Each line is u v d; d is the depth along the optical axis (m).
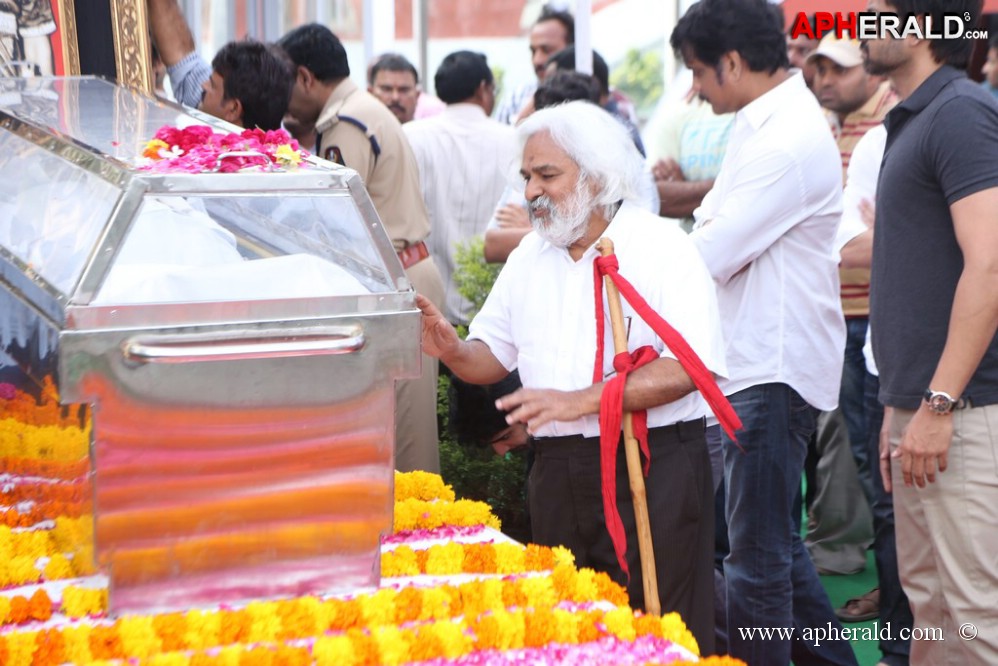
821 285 3.84
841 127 5.79
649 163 6.37
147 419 2.20
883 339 3.44
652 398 2.88
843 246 4.66
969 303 3.12
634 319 3.01
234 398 2.25
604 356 3.01
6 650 2.05
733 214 3.72
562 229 2.97
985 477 3.24
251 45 4.48
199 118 3.20
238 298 2.27
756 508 3.84
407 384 4.63
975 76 7.25
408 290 2.38
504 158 5.99
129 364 2.17
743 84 3.82
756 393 3.80
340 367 2.32
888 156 3.40
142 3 4.48
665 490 3.03
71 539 2.37
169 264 2.31
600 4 9.51
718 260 3.74
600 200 2.98
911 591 3.53
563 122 2.96
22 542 2.49
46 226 2.58
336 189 2.42
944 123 3.19
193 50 5.13
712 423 4.20
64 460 2.34
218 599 2.30
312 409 2.31
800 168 3.71
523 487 4.79
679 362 2.88
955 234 3.21
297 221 2.42
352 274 2.39
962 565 3.30
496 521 2.96
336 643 2.09
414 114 8.05
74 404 2.20
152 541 2.23
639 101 9.45
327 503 2.35
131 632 2.12
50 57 4.31
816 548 5.69
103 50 4.44
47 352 2.29
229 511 2.28
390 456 2.39
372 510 2.39
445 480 4.77
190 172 2.34
